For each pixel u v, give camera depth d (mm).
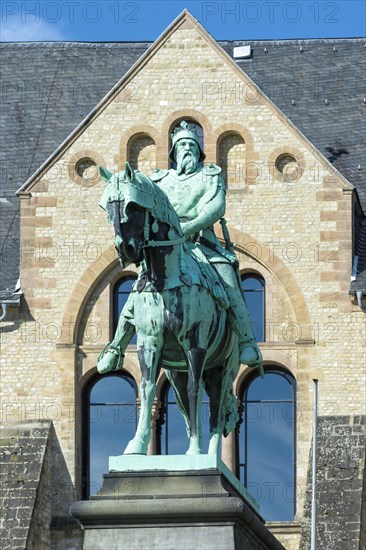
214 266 51406
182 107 83125
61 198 83500
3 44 95312
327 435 79688
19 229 86562
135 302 49500
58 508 80750
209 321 49656
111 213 48219
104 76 94125
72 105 92750
